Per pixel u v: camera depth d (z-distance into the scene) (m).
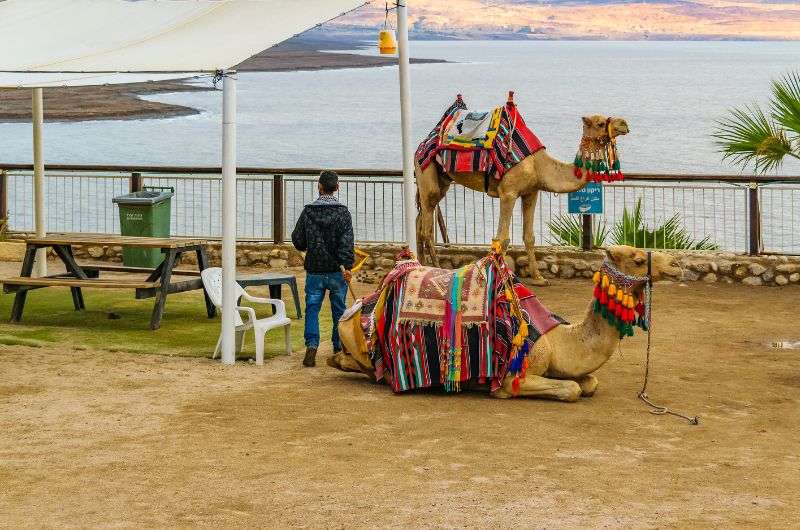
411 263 9.80
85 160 54.66
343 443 8.00
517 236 23.16
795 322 13.05
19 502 6.62
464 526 6.24
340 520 6.33
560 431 8.41
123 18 12.62
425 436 8.22
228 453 7.72
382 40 13.08
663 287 15.32
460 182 15.38
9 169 18.36
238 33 11.39
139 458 7.59
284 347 11.63
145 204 16.02
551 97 136.50
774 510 6.59
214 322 13.05
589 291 15.09
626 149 62.97
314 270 10.69
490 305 9.38
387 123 91.50
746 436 8.35
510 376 9.38
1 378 10.05
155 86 166.12
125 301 14.41
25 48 11.44
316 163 54.12
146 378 10.11
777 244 21.14
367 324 9.85
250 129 83.94
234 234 10.82
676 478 7.24
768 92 143.00
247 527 6.20
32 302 14.33
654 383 10.09
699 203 30.02
